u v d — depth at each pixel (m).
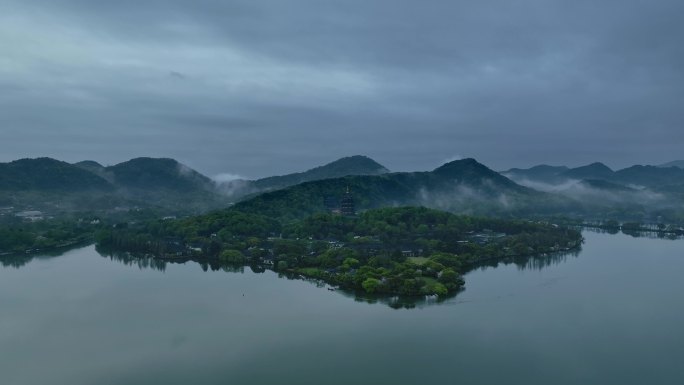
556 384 193.38
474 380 196.38
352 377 198.25
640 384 193.38
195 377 198.00
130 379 196.38
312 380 195.75
